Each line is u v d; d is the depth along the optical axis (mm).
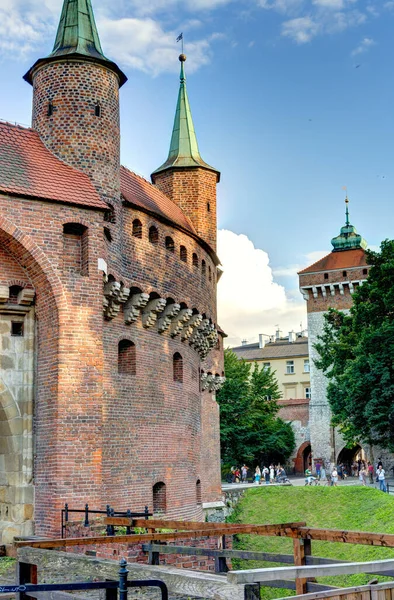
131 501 29359
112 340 29359
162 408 32531
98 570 11562
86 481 24266
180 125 43688
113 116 29438
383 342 49562
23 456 24734
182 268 34250
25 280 25391
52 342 24906
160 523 17672
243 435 81250
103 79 29188
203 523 16531
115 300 28656
